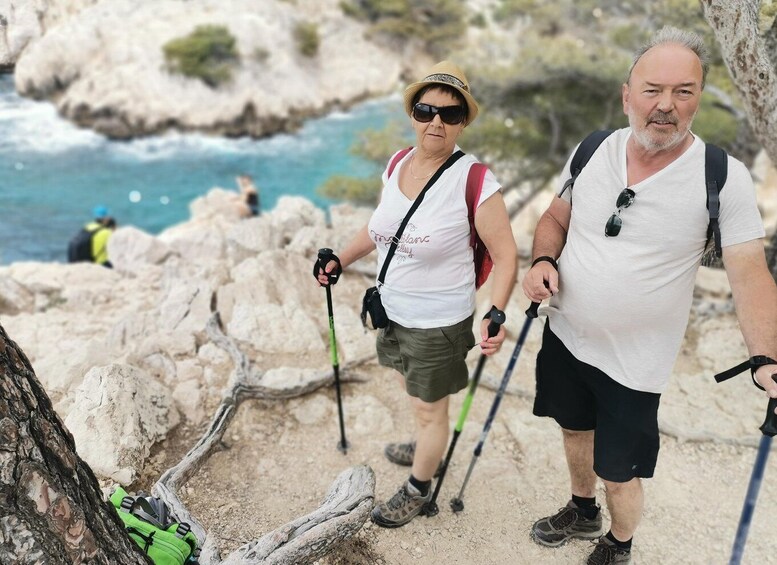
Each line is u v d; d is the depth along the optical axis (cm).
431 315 229
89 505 164
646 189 186
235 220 944
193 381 342
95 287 539
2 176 2053
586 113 1248
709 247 193
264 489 288
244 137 2675
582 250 204
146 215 1947
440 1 3344
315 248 492
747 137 820
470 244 225
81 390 298
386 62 3344
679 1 515
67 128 2231
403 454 302
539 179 1398
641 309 195
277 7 3053
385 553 258
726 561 265
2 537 144
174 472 276
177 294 414
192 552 229
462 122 213
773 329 173
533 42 1292
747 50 318
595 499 267
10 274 559
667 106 174
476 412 347
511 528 274
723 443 329
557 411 234
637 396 207
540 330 412
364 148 1395
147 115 2412
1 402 136
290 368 350
